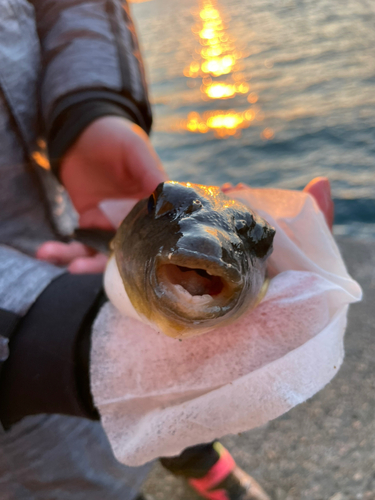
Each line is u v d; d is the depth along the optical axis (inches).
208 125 92.7
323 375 8.6
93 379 8.7
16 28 15.5
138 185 15.2
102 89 15.3
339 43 145.5
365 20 170.2
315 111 89.4
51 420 12.6
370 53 127.0
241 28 220.1
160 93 128.8
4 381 8.7
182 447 8.9
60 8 16.5
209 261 6.9
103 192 15.4
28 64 15.9
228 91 116.9
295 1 257.8
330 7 213.2
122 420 9.1
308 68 124.8
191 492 15.6
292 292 9.3
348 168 63.9
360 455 16.6
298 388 8.3
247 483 14.2
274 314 9.0
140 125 16.2
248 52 164.1
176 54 191.3
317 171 64.9
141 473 15.1
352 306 23.5
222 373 8.7
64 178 15.4
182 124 96.3
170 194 8.6
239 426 8.5
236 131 86.1
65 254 15.7
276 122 87.7
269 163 71.2
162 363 8.8
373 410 18.1
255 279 8.6
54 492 13.6
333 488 15.6
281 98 103.4
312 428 17.8
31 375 8.6
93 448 13.8
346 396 18.8
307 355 8.5
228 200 8.8
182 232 7.4
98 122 14.5
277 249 10.6
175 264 7.2
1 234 15.6
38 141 16.5
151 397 8.9
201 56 176.4
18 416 9.1
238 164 72.2
